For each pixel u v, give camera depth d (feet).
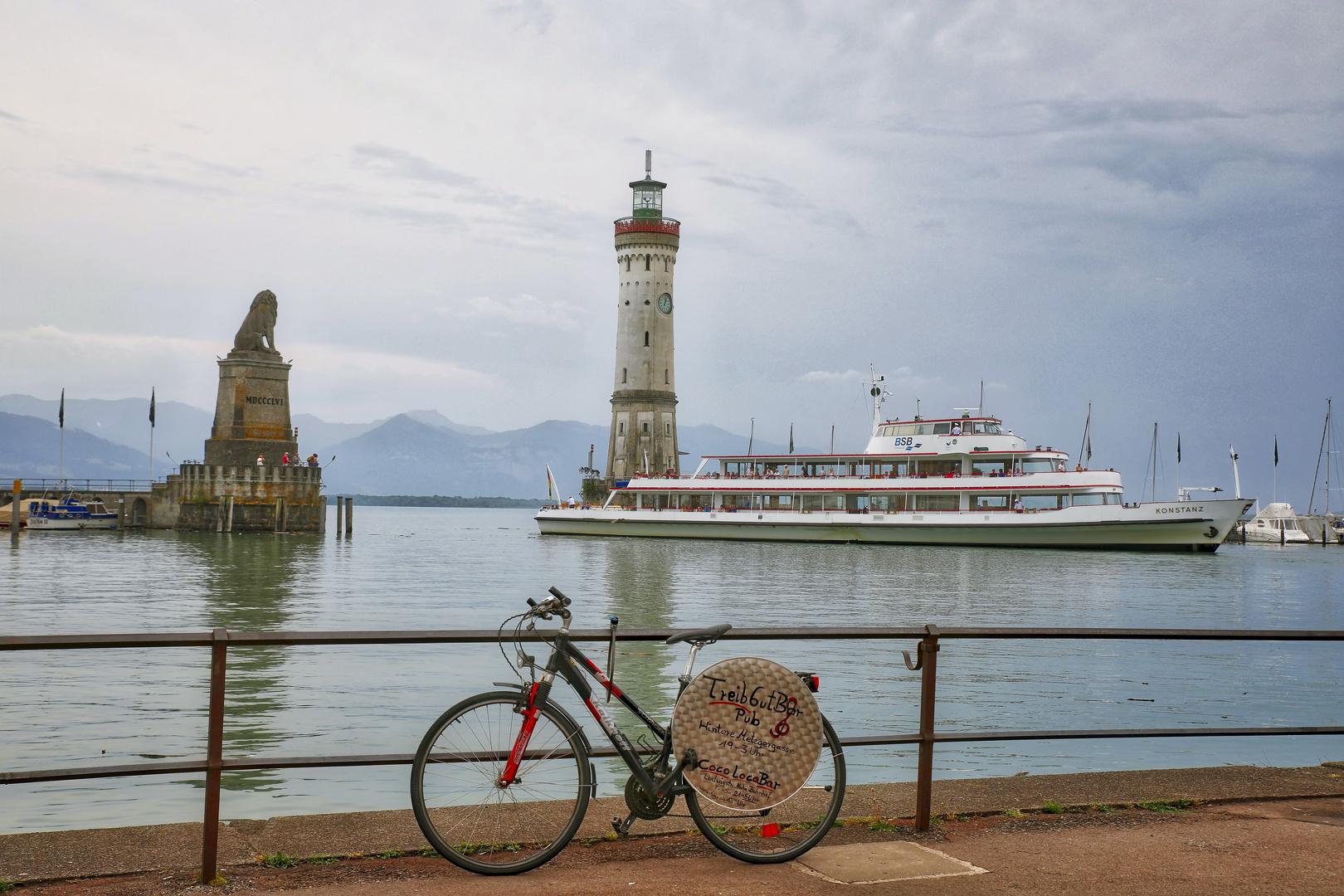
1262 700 87.81
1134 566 250.37
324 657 101.45
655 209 453.99
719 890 25.63
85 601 164.35
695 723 27.96
